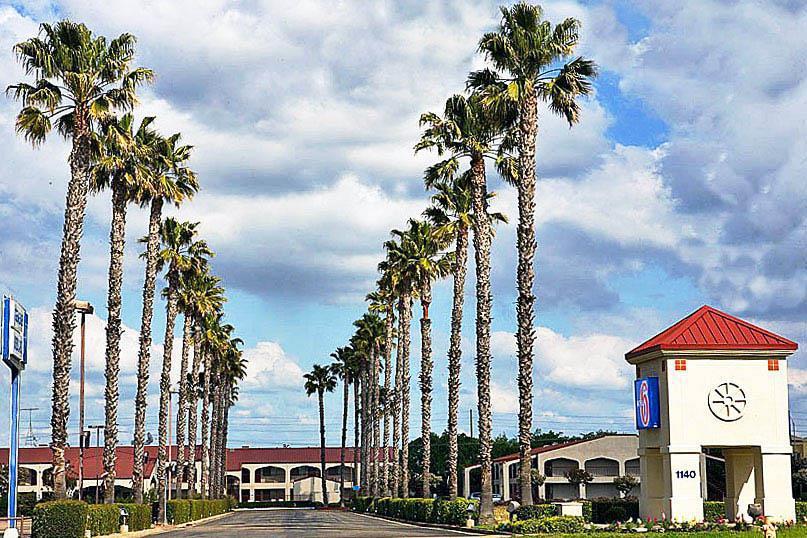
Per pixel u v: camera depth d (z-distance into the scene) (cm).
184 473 13775
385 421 10156
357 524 6066
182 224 6769
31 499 10800
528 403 3828
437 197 5428
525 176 3903
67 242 3969
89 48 4162
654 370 3872
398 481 7750
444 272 6800
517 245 3884
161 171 5691
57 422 3916
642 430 3931
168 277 6594
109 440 4703
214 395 10544
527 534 3462
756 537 3053
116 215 4806
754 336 3775
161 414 6384
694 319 3866
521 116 3953
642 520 3803
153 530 5197
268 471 15762
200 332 8656
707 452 6297
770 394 3738
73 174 4044
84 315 5238
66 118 4166
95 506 4125
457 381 5331
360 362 11194
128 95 4200
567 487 10175
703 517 3678
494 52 4078
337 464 15900
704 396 3728
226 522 7138
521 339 3838
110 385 4728
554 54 4034
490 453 4394
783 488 3691
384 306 8912
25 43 4081
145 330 5497
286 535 4338
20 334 4097
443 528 4875
